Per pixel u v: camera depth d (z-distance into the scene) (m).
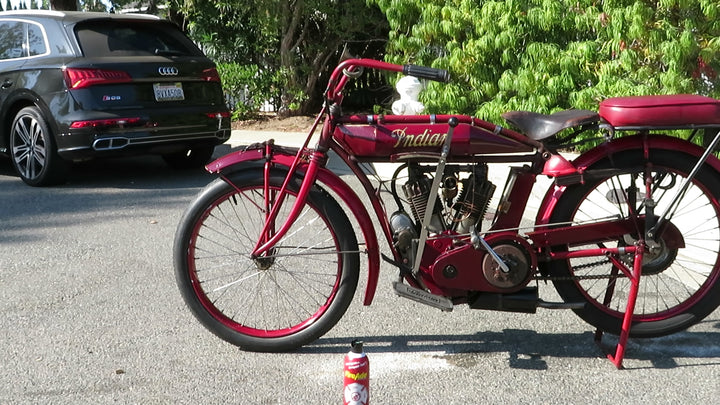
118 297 4.73
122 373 3.69
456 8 9.66
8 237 6.12
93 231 6.29
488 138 3.64
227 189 3.81
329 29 13.20
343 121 3.68
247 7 12.87
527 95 9.32
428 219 3.66
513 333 4.14
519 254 3.66
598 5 8.98
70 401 3.41
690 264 5.08
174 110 8.01
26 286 4.95
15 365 3.78
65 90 7.54
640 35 8.38
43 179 7.93
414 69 3.43
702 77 8.76
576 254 3.75
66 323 4.31
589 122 3.61
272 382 3.59
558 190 3.78
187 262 3.83
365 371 2.73
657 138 3.74
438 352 3.90
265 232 3.83
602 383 3.55
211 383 3.58
